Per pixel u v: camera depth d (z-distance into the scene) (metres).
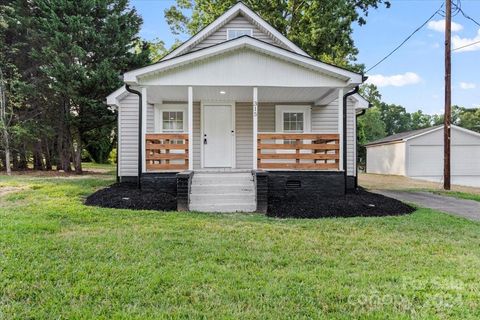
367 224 5.59
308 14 17.55
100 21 15.32
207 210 6.90
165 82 8.12
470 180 19.73
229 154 10.52
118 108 10.77
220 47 8.02
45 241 4.18
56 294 2.79
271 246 4.25
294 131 10.71
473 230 5.31
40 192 8.22
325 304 2.69
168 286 2.98
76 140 17.19
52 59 14.02
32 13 15.09
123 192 7.88
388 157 22.42
